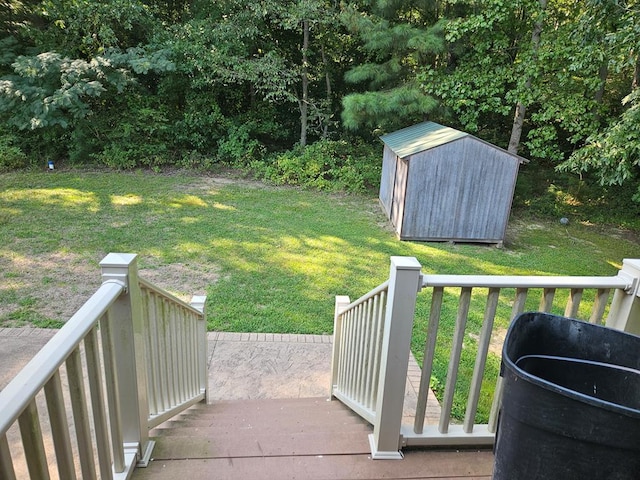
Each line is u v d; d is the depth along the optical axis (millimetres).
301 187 10359
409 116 10625
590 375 1469
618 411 1090
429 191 7500
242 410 2848
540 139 9508
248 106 12375
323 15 10188
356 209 9211
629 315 1819
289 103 12289
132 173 10398
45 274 5402
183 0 11602
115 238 6680
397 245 7398
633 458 1120
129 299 1596
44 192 8625
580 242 8336
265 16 10625
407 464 1881
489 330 1859
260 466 1846
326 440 2055
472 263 6941
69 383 1216
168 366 2311
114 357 1557
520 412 1251
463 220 7734
